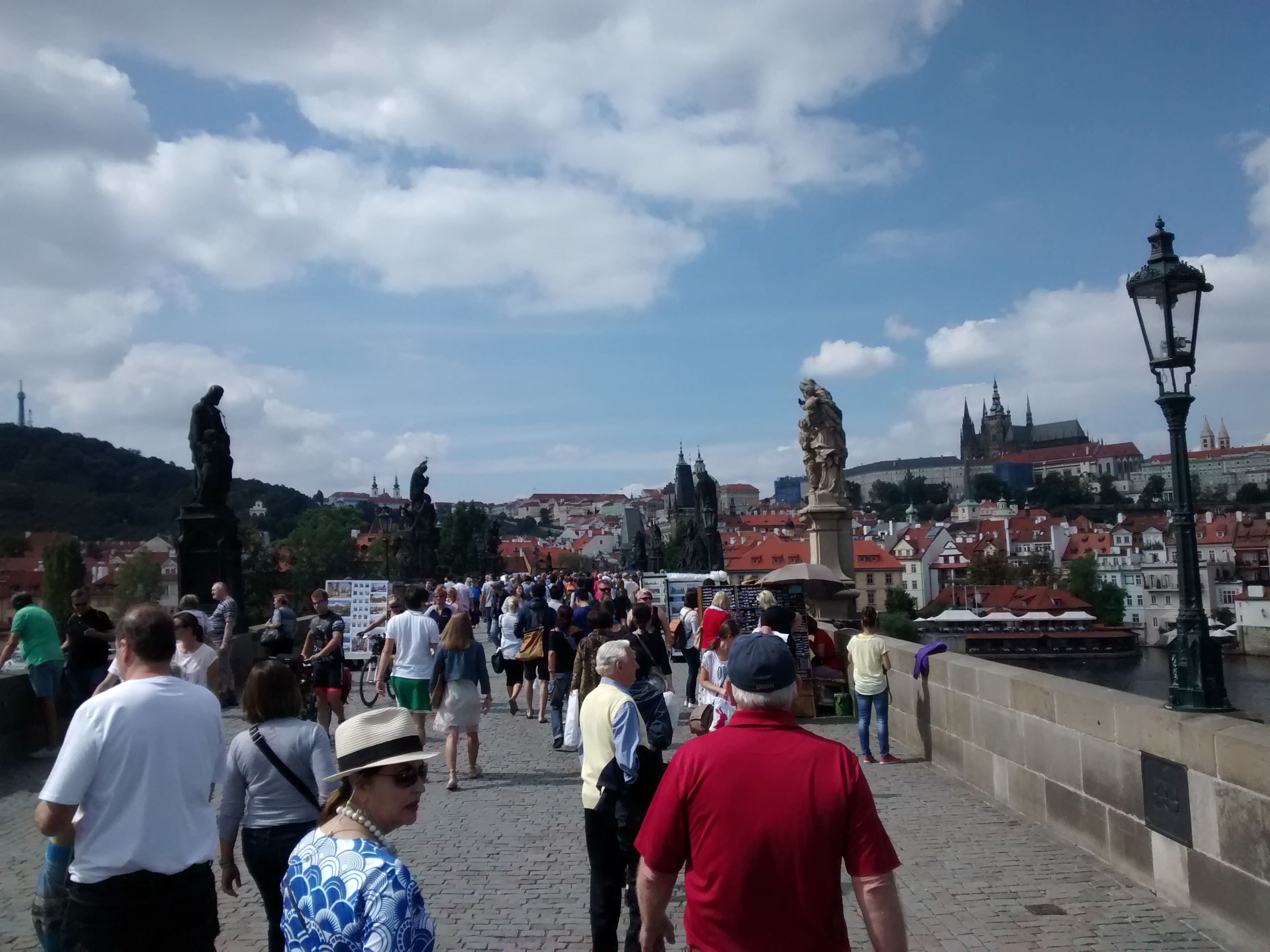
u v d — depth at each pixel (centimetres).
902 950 336
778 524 18550
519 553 15512
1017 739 963
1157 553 13100
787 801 344
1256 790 605
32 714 1308
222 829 533
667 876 362
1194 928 649
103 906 418
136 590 7594
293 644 1304
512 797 1073
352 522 9569
